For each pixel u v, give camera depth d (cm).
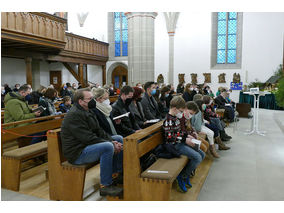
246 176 416
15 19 973
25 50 1266
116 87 2005
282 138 685
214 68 1719
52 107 520
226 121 878
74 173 311
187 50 1778
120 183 362
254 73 1619
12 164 346
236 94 1666
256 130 747
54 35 1175
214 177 413
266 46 1577
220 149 570
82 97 312
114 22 1972
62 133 309
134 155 284
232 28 1683
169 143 344
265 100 1362
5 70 1595
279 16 1538
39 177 397
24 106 443
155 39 1859
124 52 1959
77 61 1650
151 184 278
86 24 2041
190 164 347
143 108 518
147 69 1527
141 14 1500
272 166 463
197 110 419
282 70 1484
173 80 1831
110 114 397
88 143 308
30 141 507
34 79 1786
